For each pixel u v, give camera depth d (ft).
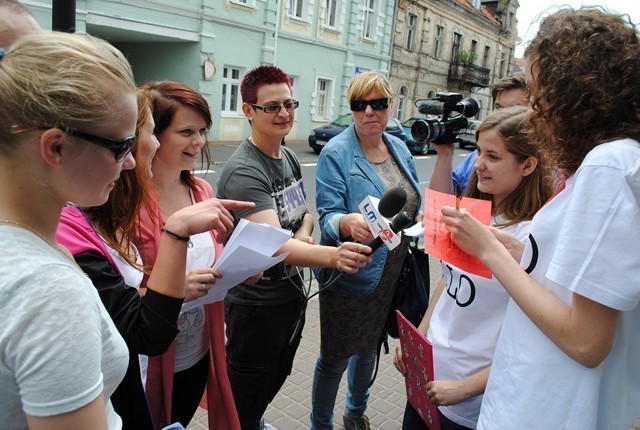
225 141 46.60
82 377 2.32
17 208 2.43
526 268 3.75
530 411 3.53
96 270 3.80
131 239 4.68
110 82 2.44
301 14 52.44
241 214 6.12
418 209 8.02
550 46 3.22
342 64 58.95
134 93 2.63
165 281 3.92
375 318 7.54
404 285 7.48
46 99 2.25
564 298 3.44
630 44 3.00
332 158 7.24
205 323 5.74
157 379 5.16
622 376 3.56
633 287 2.94
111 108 2.44
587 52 3.03
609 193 2.94
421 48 72.90
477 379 4.81
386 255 7.06
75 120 2.32
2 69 2.30
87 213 4.25
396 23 66.33
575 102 3.09
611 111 3.02
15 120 2.28
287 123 6.53
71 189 2.51
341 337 7.44
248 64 47.78
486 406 3.99
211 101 45.16
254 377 6.62
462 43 82.12
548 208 3.64
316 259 5.75
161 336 3.88
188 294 4.58
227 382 5.72
